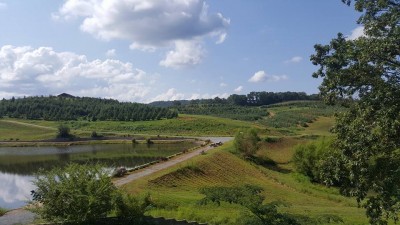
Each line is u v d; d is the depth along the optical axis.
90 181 21.05
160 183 42.12
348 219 28.97
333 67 17.83
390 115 15.31
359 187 16.42
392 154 16.08
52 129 146.25
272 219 15.31
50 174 21.44
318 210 34.22
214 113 198.38
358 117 16.52
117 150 93.12
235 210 27.94
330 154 18.33
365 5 17.36
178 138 115.50
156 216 24.61
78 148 102.06
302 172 61.38
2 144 113.00
